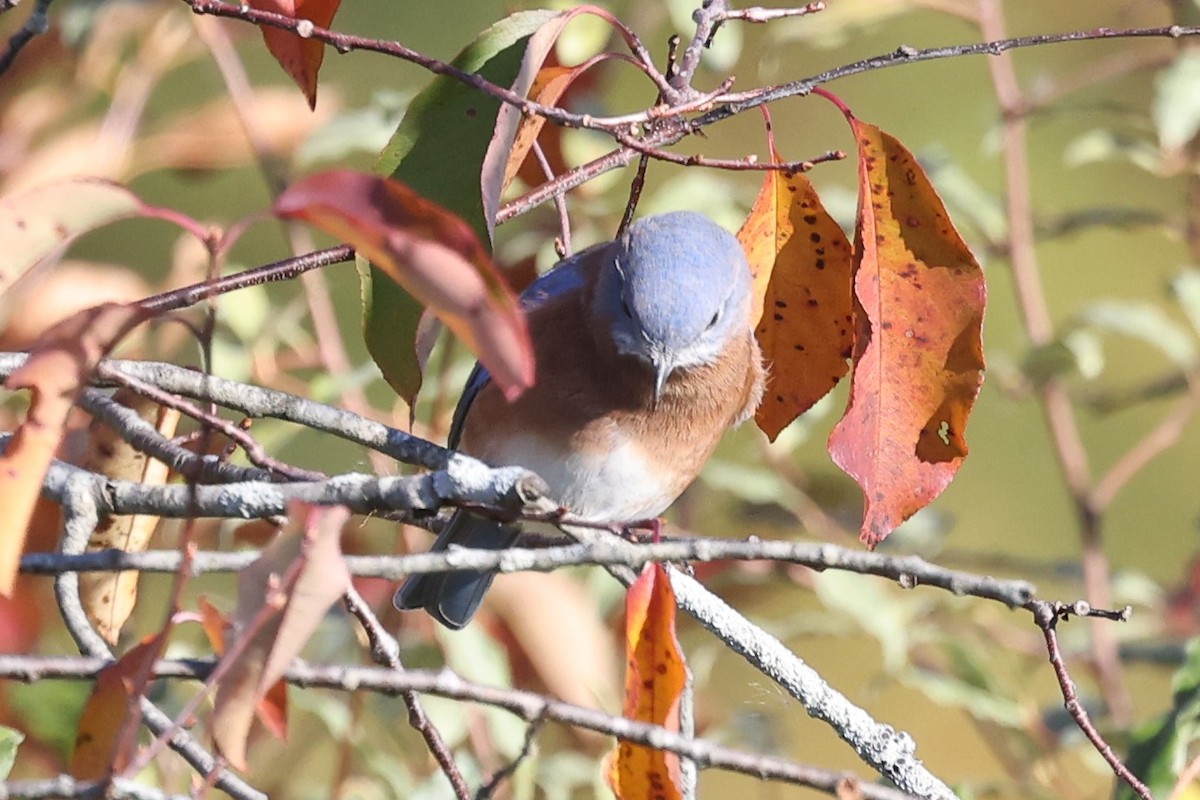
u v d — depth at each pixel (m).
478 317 5.54
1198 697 8.74
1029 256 14.39
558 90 8.38
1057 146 20.25
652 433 10.38
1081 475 14.41
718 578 12.77
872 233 7.84
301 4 7.55
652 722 6.59
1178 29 8.27
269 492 7.07
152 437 7.66
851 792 6.08
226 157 12.25
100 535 8.56
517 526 10.15
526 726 10.80
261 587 5.68
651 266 10.16
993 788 12.25
